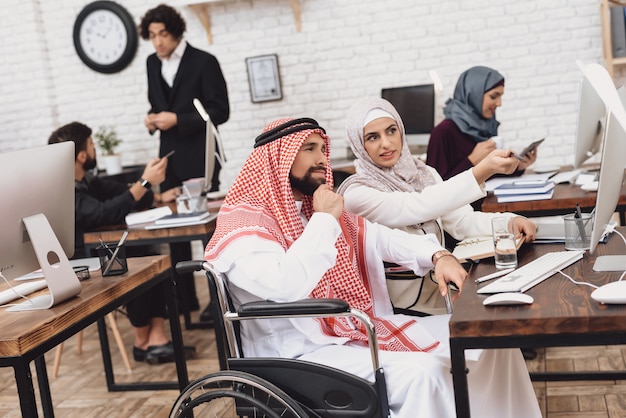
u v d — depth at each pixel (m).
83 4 5.82
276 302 1.83
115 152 5.86
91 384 3.69
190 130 4.71
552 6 5.21
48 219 2.23
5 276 2.17
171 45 4.71
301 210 2.20
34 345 1.93
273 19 5.59
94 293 2.24
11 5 5.81
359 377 1.79
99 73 5.87
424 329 2.11
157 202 4.43
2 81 5.92
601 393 2.93
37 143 5.95
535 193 3.01
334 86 5.59
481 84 3.93
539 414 2.18
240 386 1.87
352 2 5.47
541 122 5.36
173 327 2.73
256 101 5.68
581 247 2.15
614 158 1.81
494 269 2.09
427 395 1.79
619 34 4.90
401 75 5.49
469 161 3.74
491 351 2.09
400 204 2.53
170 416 1.93
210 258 1.97
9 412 3.41
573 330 1.54
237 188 2.09
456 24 5.36
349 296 2.19
